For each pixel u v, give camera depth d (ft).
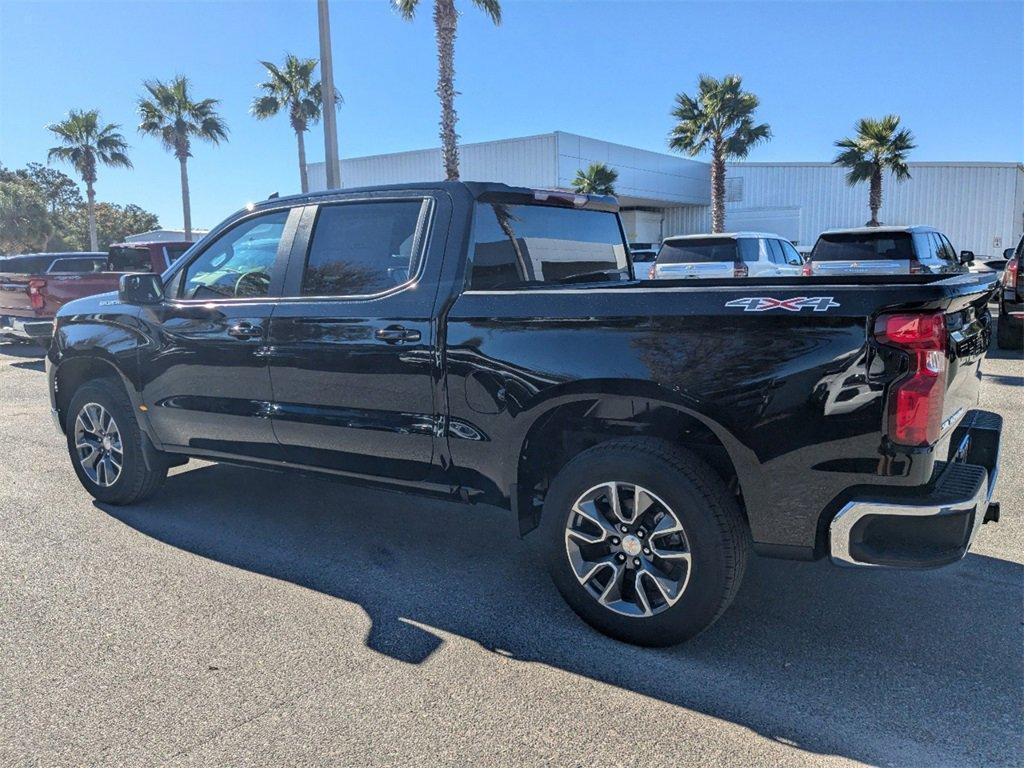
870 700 9.22
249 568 13.29
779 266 46.03
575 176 109.09
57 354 16.72
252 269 14.07
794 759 8.14
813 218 137.08
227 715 8.98
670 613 10.10
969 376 10.76
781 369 9.11
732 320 9.35
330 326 12.64
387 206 12.63
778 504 9.39
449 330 11.44
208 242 14.82
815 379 8.94
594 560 10.90
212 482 18.51
